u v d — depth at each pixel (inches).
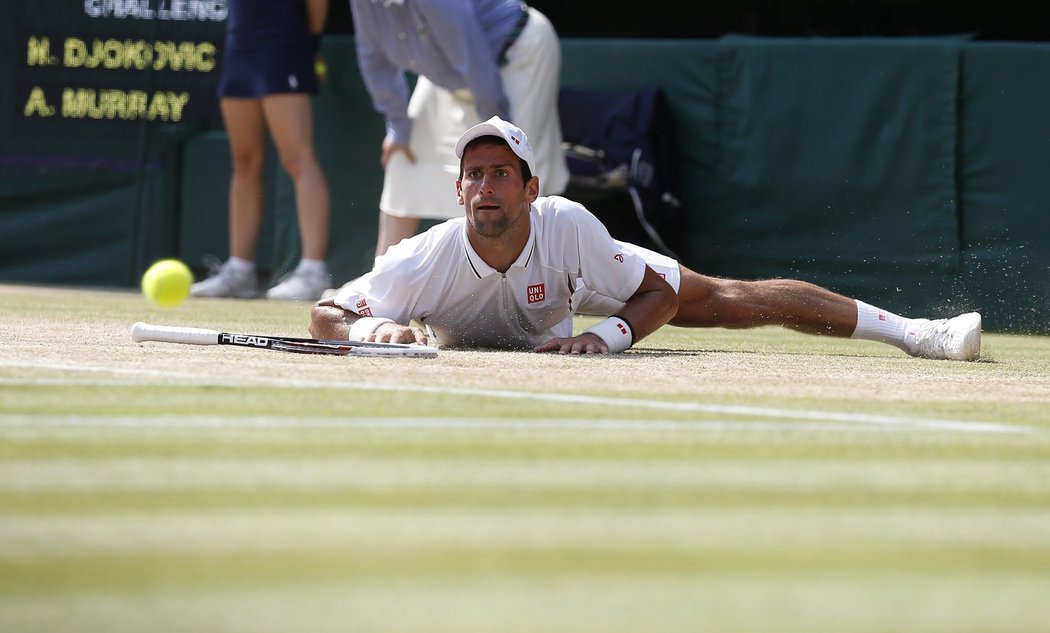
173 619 172.7
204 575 194.5
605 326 608.4
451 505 244.4
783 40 1259.2
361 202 1366.9
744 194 1274.6
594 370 520.4
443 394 417.1
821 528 233.8
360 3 1126.4
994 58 1194.0
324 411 368.8
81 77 1418.6
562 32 1453.0
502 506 244.5
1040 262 1189.1
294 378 453.1
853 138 1237.1
